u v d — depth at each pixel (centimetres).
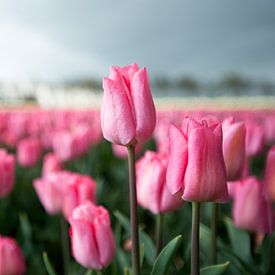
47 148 196
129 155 37
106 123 36
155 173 48
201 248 53
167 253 37
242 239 54
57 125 236
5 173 78
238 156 41
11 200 119
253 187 50
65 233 71
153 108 36
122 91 36
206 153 32
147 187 48
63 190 59
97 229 43
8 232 106
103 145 220
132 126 36
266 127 160
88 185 59
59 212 69
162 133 133
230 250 48
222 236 82
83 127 167
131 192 38
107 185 141
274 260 56
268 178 44
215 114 297
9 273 52
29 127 224
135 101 36
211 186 32
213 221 46
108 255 43
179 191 33
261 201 50
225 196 33
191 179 32
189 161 32
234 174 41
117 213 56
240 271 48
